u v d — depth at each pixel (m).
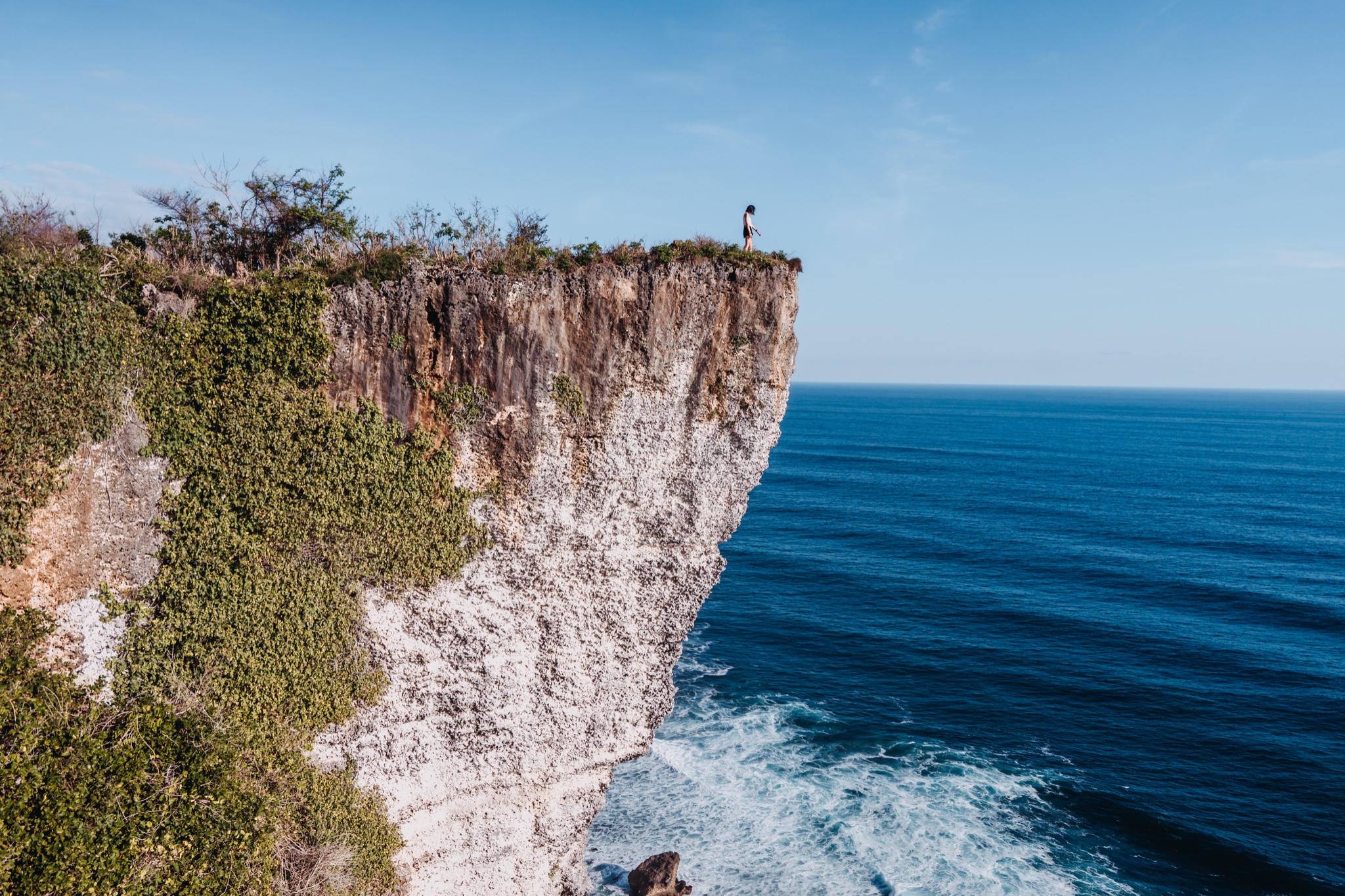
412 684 18.66
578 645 20.55
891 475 124.06
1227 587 64.50
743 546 76.31
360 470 17.09
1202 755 38.03
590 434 19.06
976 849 30.08
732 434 20.78
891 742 38.56
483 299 17.42
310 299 16.19
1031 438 191.88
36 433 14.44
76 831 12.88
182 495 15.91
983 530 84.69
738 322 19.88
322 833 17.03
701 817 31.23
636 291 18.58
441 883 19.86
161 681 15.80
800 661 48.69
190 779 14.79
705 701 42.53
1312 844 31.33
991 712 42.22
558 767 21.22
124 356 15.07
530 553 19.23
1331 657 50.16
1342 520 92.06
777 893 27.11
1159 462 145.00
